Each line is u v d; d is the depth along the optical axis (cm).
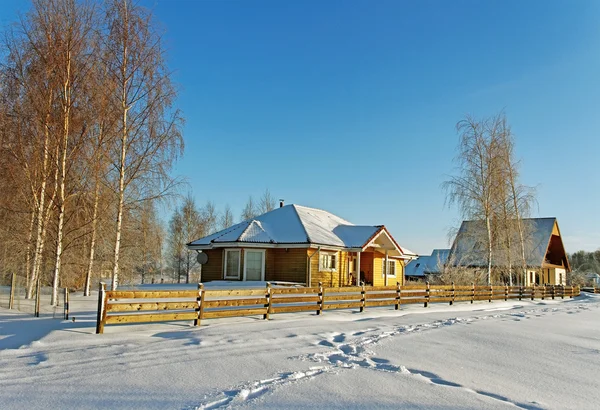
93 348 827
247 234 2473
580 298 3672
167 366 704
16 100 1633
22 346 834
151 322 1133
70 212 1747
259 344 904
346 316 1470
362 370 708
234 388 600
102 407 526
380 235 2852
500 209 3105
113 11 1720
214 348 847
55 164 1598
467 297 2323
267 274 2459
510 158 3156
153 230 2316
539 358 864
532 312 1847
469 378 695
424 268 5412
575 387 671
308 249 2431
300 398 563
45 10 1611
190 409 520
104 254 2122
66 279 1931
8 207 1684
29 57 1606
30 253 1733
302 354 819
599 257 10025
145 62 1756
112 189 1792
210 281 2548
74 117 1622
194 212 5188
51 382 618
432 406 550
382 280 3039
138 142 1786
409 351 878
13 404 534
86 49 1662
